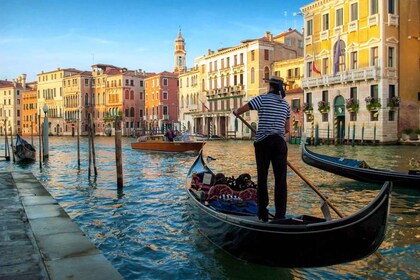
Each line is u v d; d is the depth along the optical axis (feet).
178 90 223.30
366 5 106.32
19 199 27.17
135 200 34.88
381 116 102.73
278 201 17.25
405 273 17.87
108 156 86.02
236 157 77.61
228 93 171.01
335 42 115.85
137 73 242.78
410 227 24.99
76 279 13.43
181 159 76.59
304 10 126.21
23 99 310.24
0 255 15.56
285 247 15.76
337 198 34.42
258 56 156.76
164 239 23.29
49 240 17.71
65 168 61.82
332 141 113.80
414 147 95.35
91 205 33.12
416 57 108.88
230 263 18.94
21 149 72.79
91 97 249.34
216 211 20.17
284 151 17.20
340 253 15.24
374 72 102.32
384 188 14.92
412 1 107.65
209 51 189.06
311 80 121.29
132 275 18.26
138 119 242.58
